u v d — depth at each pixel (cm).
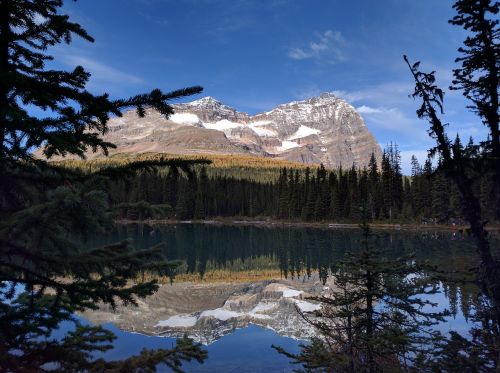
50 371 420
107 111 376
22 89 378
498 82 651
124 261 463
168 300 3325
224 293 3631
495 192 644
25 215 350
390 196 9631
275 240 7519
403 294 967
